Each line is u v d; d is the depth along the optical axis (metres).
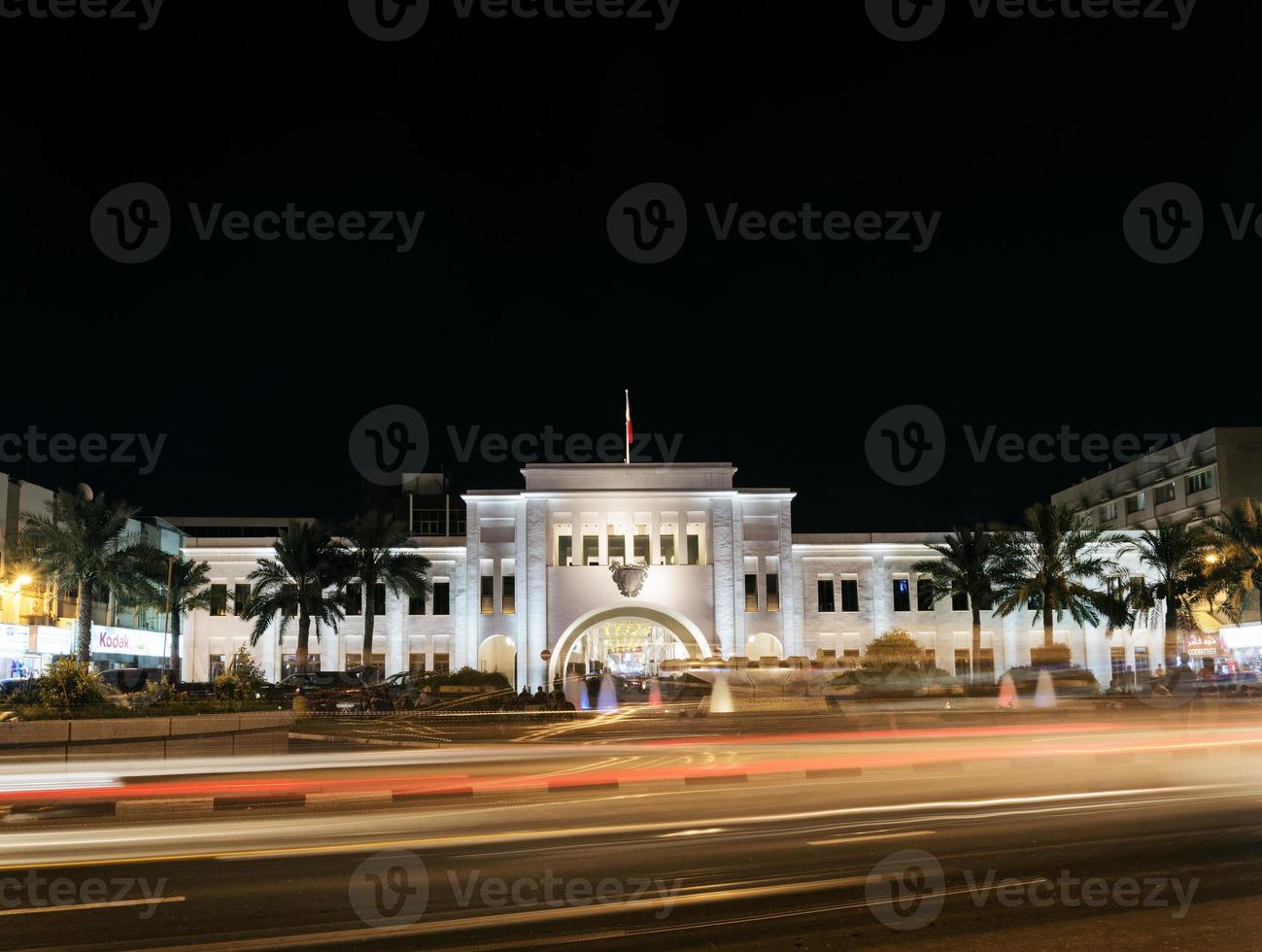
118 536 58.88
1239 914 8.07
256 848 11.40
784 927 7.83
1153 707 39.44
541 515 68.31
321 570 61.00
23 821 14.00
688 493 68.88
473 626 67.94
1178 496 69.62
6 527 55.12
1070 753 21.27
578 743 28.14
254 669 29.97
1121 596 62.38
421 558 63.31
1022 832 11.70
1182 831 11.66
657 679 52.19
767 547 69.25
